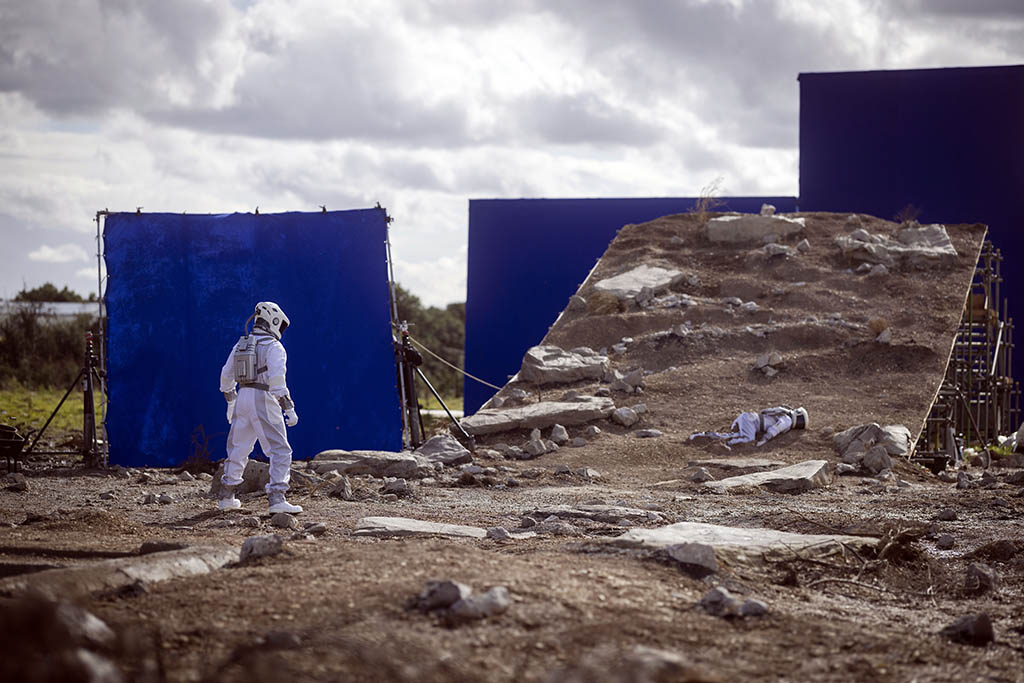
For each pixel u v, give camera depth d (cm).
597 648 431
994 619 604
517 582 531
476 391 3525
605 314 2381
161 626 452
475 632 445
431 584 488
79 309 4612
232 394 1080
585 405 1867
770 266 2561
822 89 3416
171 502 1174
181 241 1694
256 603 493
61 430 2238
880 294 2350
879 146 3366
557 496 1256
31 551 714
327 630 437
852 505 1157
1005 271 3244
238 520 971
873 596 653
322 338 1703
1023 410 3058
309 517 1020
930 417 2142
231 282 1697
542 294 3503
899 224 2797
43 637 340
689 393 1973
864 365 2033
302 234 1723
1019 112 3250
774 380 2002
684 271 2578
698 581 609
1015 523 981
